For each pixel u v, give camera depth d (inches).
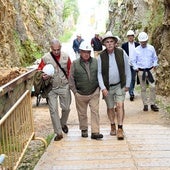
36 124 381.7
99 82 288.7
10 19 652.1
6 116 195.5
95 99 296.2
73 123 374.3
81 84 292.2
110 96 298.4
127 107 446.6
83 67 289.0
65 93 299.4
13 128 216.2
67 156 253.8
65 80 297.0
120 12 1039.0
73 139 300.4
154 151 260.1
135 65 413.7
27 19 911.7
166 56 500.7
